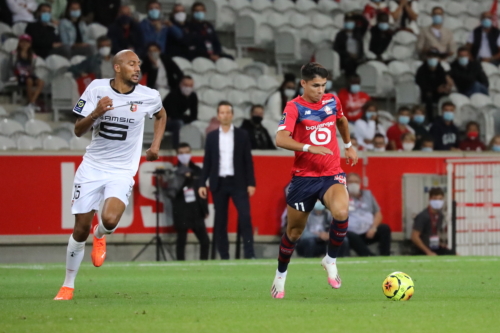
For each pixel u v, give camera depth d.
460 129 66.25
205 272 37.75
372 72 68.81
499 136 60.38
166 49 65.44
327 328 17.05
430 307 21.20
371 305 21.78
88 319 18.55
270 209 52.22
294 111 24.27
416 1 80.12
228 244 47.34
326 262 24.86
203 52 66.62
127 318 18.77
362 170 53.72
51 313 19.73
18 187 48.53
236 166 46.62
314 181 24.50
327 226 50.94
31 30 61.28
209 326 17.36
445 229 53.84
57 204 49.22
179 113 57.47
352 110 62.88
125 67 23.61
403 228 54.25
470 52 76.12
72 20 64.00
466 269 39.09
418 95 67.88
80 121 22.67
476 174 54.50
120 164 24.16
